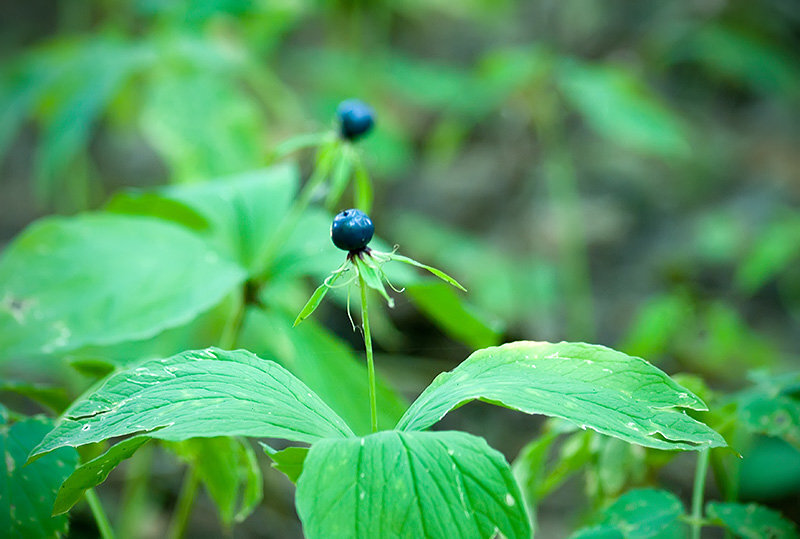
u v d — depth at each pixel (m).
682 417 0.64
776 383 0.75
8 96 1.41
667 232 2.00
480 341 0.84
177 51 1.33
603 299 1.85
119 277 0.79
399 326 1.68
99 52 1.34
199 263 0.80
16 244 0.79
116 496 1.30
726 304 1.79
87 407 0.64
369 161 1.79
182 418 0.63
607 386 0.65
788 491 1.12
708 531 1.18
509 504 0.62
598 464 0.76
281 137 1.80
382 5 1.98
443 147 1.97
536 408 0.64
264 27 1.65
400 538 0.62
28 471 0.69
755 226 1.96
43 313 0.77
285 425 0.64
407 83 1.88
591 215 2.05
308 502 0.62
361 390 0.79
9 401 1.42
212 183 0.89
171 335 1.09
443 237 1.88
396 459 0.63
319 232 0.84
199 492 1.33
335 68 1.87
